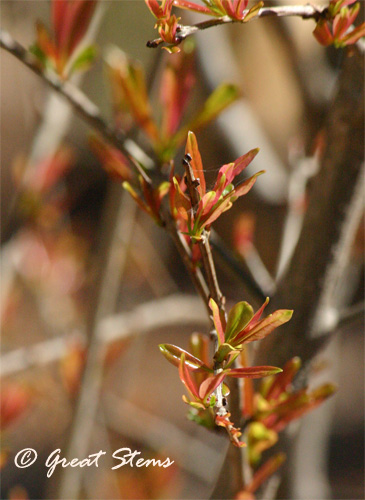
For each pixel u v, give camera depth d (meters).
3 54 1.48
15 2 1.25
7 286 1.27
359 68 0.58
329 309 0.62
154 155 0.61
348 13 0.52
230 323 0.51
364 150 0.59
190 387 0.50
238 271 0.64
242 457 0.57
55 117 1.19
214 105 0.60
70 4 0.60
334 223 0.60
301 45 1.05
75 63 0.60
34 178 1.19
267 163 1.06
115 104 0.65
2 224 1.27
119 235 1.01
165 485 1.30
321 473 1.32
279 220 1.00
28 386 1.12
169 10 0.50
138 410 1.55
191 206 0.50
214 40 1.05
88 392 1.06
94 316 1.04
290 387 0.61
